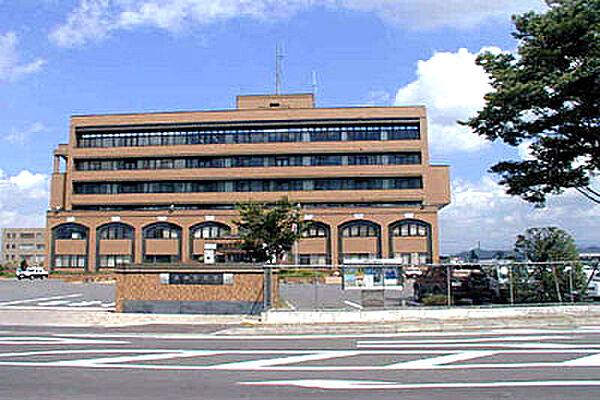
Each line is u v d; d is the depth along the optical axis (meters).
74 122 65.62
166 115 64.62
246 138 64.12
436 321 18.67
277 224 47.09
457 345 14.42
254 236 45.69
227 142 64.19
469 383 9.85
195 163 64.75
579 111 20.27
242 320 20.47
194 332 17.86
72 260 61.94
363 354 13.20
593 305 20.06
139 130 65.50
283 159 63.69
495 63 21.94
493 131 22.20
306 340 15.92
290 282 43.47
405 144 62.50
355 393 9.19
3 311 24.14
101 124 65.31
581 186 22.09
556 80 19.48
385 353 13.31
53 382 10.30
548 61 20.55
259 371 11.25
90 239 61.78
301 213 57.69
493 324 17.95
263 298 21.67
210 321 20.39
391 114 63.03
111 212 61.81
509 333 16.70
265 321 19.50
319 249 58.91
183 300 22.05
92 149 65.19
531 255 23.03
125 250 61.44
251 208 47.22
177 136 65.19
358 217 58.94
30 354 13.66
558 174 21.70
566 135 21.55
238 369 11.48
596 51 19.38
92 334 17.67
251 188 63.66
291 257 58.59
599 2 19.81
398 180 62.97
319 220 59.06
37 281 53.75
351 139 63.44
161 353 13.69
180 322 20.30
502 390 9.29
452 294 20.38
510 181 22.48
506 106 20.86
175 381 10.34
